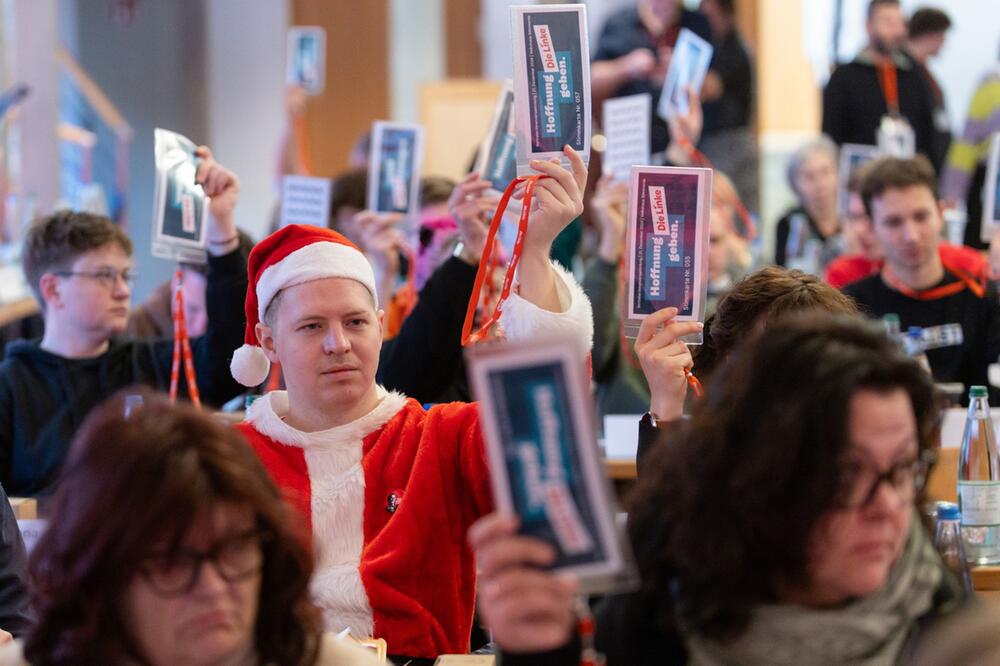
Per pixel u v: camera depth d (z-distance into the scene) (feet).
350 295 11.71
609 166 20.30
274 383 15.72
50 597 6.58
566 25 11.69
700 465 7.18
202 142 42.50
